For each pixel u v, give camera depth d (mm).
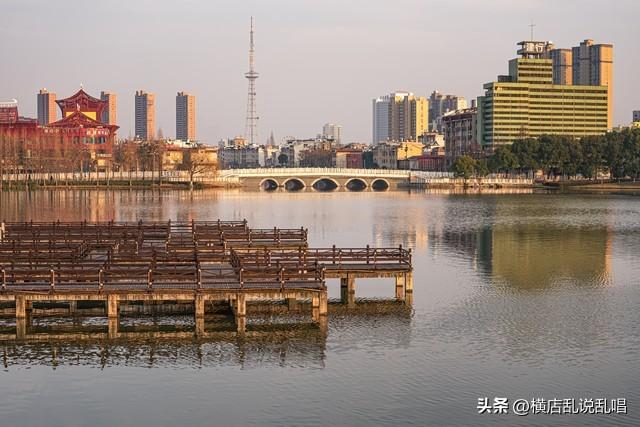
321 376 56062
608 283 91625
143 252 88938
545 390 53938
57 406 50875
